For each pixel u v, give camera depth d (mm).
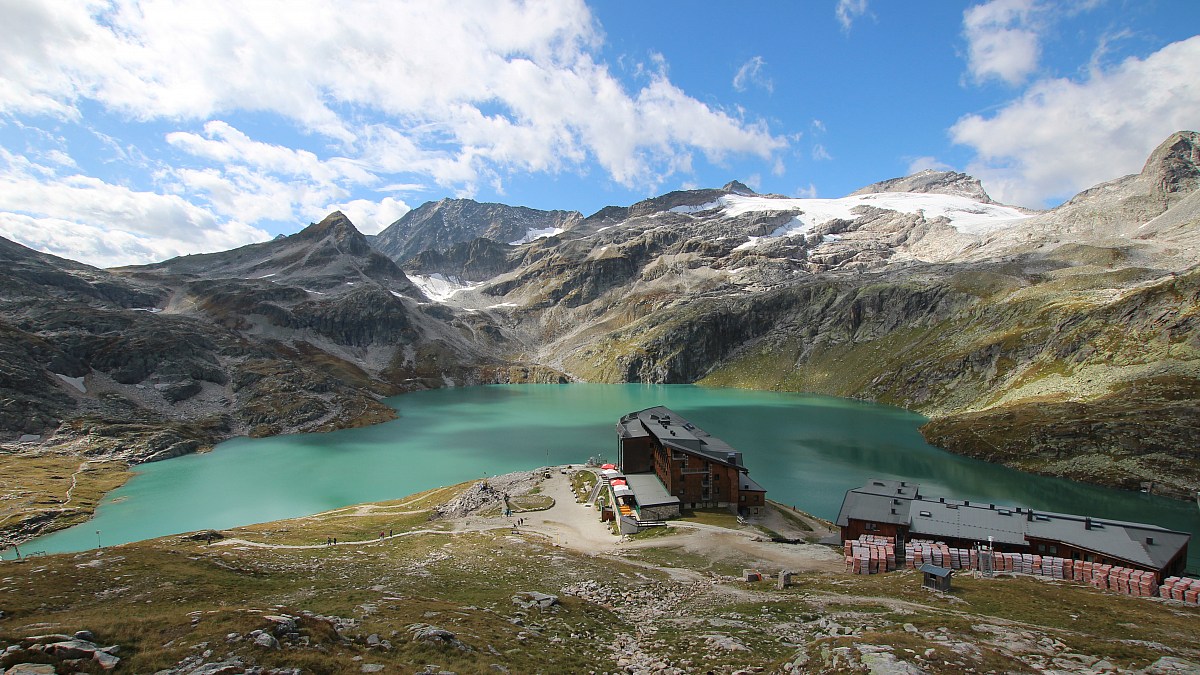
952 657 26250
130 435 190750
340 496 142000
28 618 37750
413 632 30938
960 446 170125
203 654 23609
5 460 158875
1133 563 63031
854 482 136250
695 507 97875
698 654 32812
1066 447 150000
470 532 92125
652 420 125438
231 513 128625
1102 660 27969
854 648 27156
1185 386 158875
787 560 69750
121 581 48531
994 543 71688
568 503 109938
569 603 46781
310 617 30141
